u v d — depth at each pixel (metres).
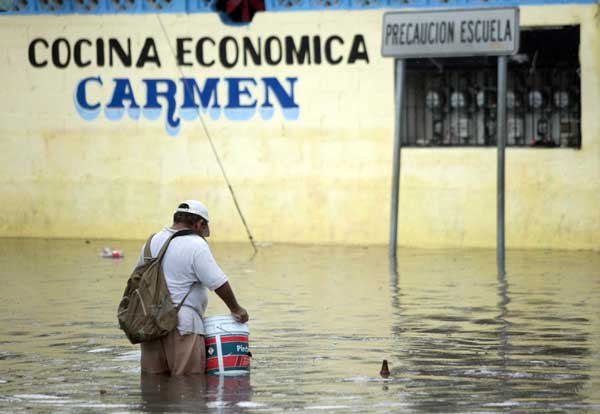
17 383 22.69
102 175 48.16
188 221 23.48
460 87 45.19
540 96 44.34
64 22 48.06
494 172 44.59
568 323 28.84
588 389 21.94
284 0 46.06
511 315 30.08
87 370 23.88
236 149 46.88
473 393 21.67
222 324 23.48
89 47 47.97
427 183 45.28
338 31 45.62
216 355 23.38
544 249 44.38
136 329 22.75
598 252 43.69
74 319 29.89
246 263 41.09
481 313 30.42
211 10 46.69
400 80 41.84
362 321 29.42
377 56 45.41
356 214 45.94
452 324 28.89
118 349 26.08
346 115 45.78
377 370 23.73
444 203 45.19
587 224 43.91
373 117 45.59
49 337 27.52
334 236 46.19
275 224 46.75
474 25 40.22
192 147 47.25
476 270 38.97
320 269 39.47
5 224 49.19
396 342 26.69
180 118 47.25
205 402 20.98
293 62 46.09
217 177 47.06
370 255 43.25
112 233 48.28
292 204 46.50
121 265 40.69
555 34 43.84
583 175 43.81
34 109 48.59
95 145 48.16
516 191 44.41
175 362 23.19
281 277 37.53
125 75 47.66
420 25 40.94
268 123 46.50
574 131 44.09
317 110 46.03
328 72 45.84
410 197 45.53
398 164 42.41
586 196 43.84
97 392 21.86
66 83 48.25
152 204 47.75
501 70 40.25
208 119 47.03
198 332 23.27
